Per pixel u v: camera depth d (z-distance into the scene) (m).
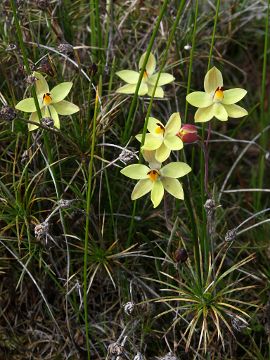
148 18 0.49
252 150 0.53
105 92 0.45
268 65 0.55
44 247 0.40
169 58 0.47
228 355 0.40
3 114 0.33
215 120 0.50
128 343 0.40
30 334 0.42
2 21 0.44
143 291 0.40
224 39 0.51
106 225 0.43
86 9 0.49
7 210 0.39
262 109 0.47
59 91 0.36
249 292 0.42
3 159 0.41
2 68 0.40
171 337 0.40
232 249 0.44
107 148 0.43
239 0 0.53
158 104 0.46
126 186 0.44
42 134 0.37
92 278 0.38
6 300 0.43
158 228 0.43
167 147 0.34
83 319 0.42
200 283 0.38
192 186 0.45
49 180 0.41
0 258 0.40
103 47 0.48
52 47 0.44
